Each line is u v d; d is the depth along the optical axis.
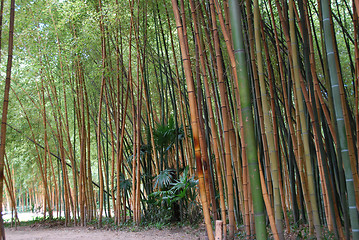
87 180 7.03
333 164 3.23
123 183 5.82
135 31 5.37
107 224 5.97
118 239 4.47
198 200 6.28
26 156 8.73
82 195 6.29
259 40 2.51
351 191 1.89
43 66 5.60
